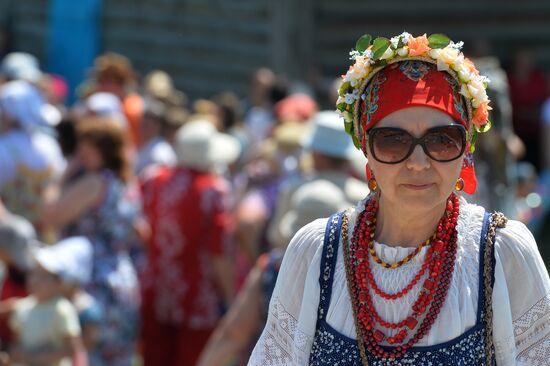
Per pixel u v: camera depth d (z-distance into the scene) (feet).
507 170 44.04
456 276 17.47
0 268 43.27
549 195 52.11
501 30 75.20
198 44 78.59
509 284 17.54
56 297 37.40
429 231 17.67
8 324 37.52
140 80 78.84
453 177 17.21
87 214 40.47
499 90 43.60
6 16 80.28
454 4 75.51
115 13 78.84
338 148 35.29
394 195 17.28
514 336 17.57
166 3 78.69
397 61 17.48
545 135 63.72
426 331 17.30
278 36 75.82
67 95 78.48
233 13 77.46
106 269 40.29
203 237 44.24
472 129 17.85
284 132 46.42
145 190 44.86
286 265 18.35
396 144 17.08
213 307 44.42
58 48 78.74
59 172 47.24
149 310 44.65
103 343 40.16
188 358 44.62
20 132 46.11
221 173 54.49
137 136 58.95
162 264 44.32
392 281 17.54
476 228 17.69
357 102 18.01
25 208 46.01
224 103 63.87
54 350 37.17
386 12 76.18
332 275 17.93
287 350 18.37
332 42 76.69
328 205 29.53
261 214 43.80
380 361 17.42
